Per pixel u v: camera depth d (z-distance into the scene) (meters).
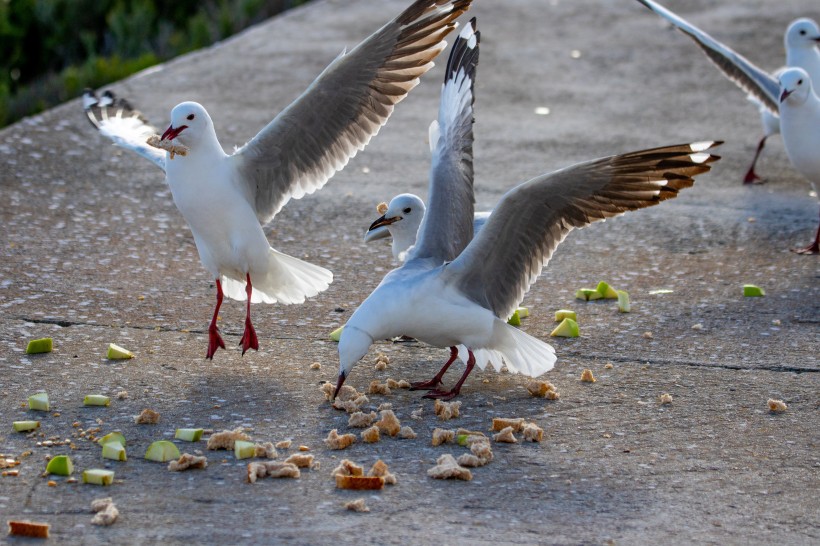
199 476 7.48
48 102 21.66
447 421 8.55
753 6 26.27
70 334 9.99
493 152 16.59
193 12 28.03
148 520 6.87
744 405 8.86
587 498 7.31
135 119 11.17
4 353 9.46
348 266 12.12
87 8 26.03
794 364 9.68
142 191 14.32
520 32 24.17
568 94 19.89
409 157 16.23
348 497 7.23
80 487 7.27
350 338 8.50
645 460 7.90
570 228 8.94
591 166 8.36
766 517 7.12
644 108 19.14
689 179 8.35
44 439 7.97
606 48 22.98
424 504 7.17
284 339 10.16
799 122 13.25
